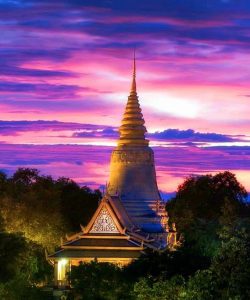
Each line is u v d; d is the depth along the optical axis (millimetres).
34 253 175875
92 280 143125
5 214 176375
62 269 173250
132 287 139250
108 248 172500
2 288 142750
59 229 193500
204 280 119000
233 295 115938
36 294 149500
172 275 134500
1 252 147000
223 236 123875
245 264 117375
